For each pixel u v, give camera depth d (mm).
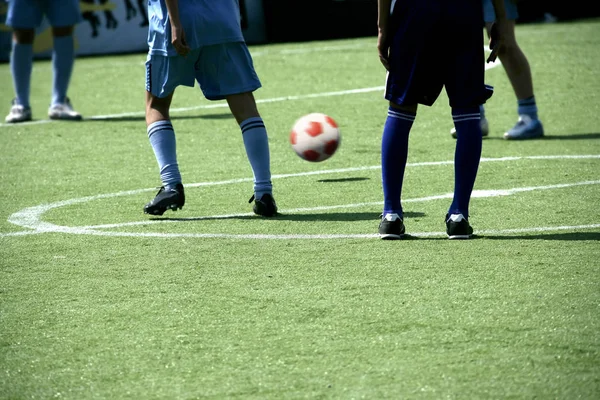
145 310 7520
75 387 6016
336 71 28594
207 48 11305
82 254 9453
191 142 17234
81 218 11234
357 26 41250
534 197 11562
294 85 25859
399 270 8438
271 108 21750
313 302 7566
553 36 35906
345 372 6078
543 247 9102
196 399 5750
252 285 8125
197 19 11172
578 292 7613
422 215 10812
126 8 41188
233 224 10656
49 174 14461
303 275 8383
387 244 9445
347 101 22500
